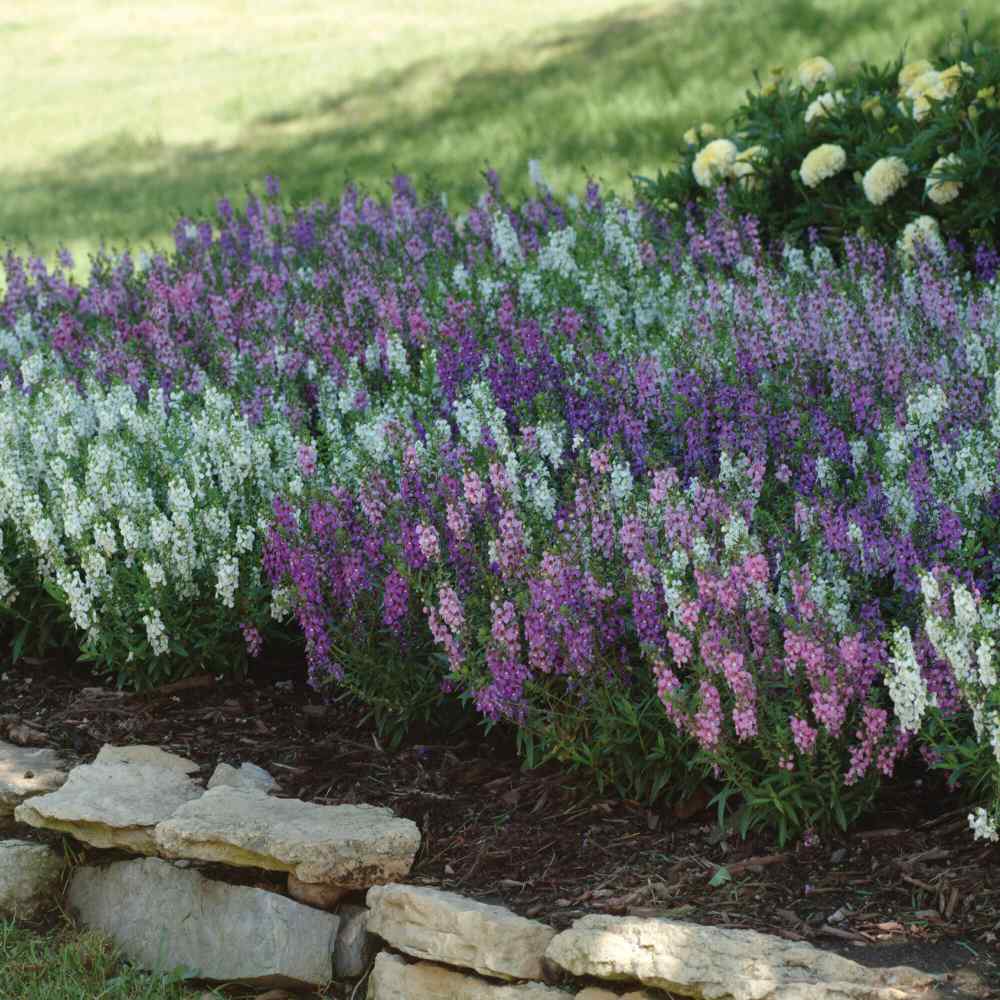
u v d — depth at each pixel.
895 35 14.27
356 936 4.18
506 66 18.61
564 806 4.47
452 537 4.78
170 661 5.45
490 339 6.17
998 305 6.02
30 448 6.08
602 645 4.30
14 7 31.03
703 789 4.38
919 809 4.18
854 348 5.56
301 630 5.63
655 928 3.70
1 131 20.75
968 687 3.68
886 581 4.64
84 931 4.54
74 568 5.49
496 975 3.83
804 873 3.98
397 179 9.38
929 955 3.61
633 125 13.78
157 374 6.83
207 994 4.23
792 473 5.03
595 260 7.05
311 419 6.56
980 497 4.59
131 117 20.27
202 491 5.47
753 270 6.75
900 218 7.70
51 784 4.85
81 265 12.71
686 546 4.38
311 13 26.86
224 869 4.39
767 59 14.73
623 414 5.30
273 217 9.34
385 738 5.00
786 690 4.09
